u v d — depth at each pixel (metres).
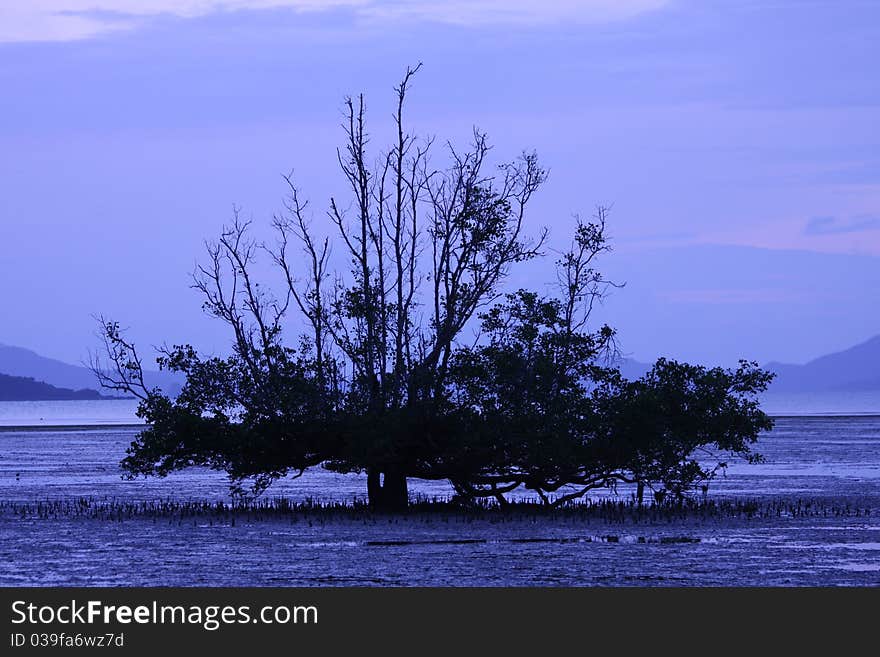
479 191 70.12
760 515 68.62
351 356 71.06
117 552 53.19
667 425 69.44
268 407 70.62
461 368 69.00
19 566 49.16
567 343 70.94
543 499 72.56
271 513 70.12
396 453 70.38
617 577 45.97
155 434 70.19
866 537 58.16
